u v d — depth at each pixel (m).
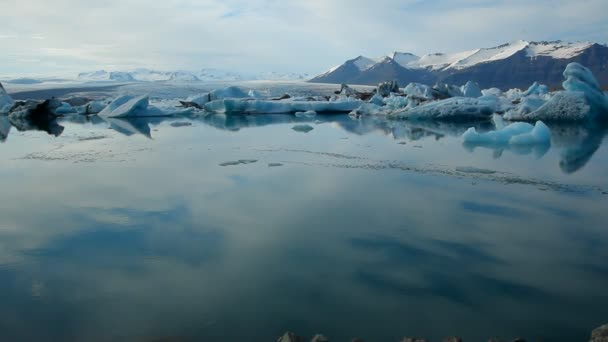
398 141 13.66
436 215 5.90
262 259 4.49
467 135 12.94
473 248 4.73
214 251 4.71
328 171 8.90
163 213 6.12
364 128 18.16
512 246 4.78
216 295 3.72
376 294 3.72
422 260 4.43
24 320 3.36
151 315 3.41
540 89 30.25
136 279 4.05
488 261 4.39
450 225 5.49
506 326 3.22
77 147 13.15
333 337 3.10
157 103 38.75
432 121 21.28
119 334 3.16
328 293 3.74
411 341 2.84
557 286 3.83
